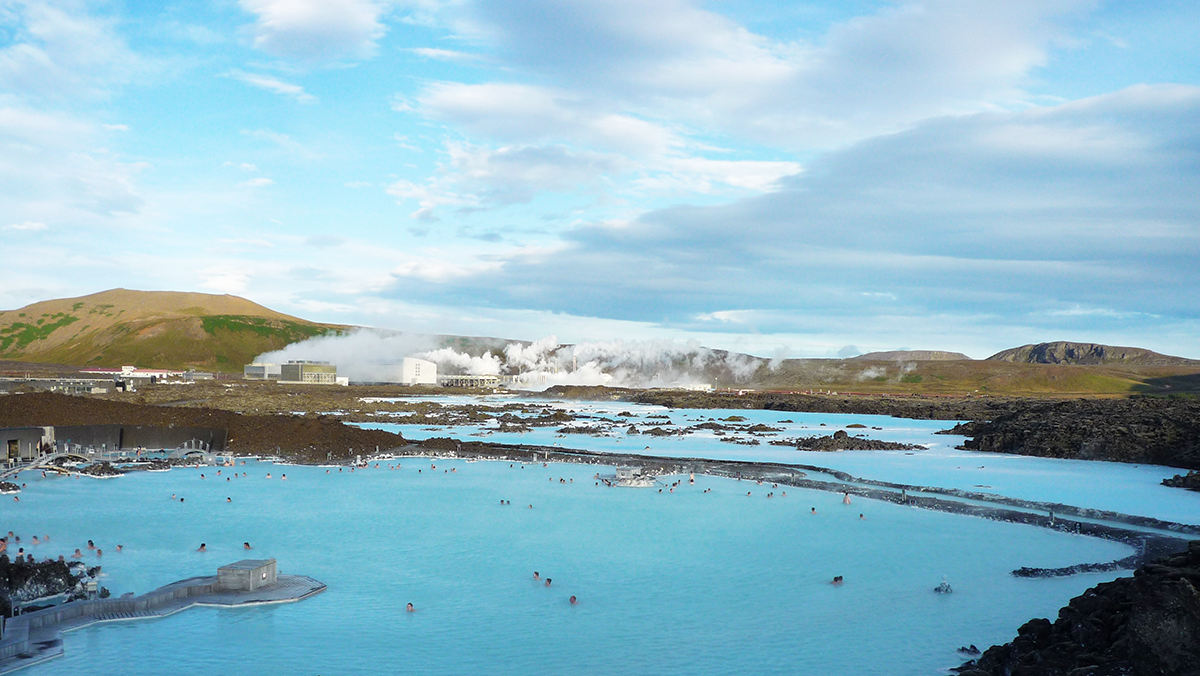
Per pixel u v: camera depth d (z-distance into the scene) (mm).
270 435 110062
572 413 196375
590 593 44969
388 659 34594
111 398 181250
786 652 35844
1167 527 61156
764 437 136875
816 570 50000
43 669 32562
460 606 42281
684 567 50719
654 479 88625
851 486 83938
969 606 42625
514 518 66375
